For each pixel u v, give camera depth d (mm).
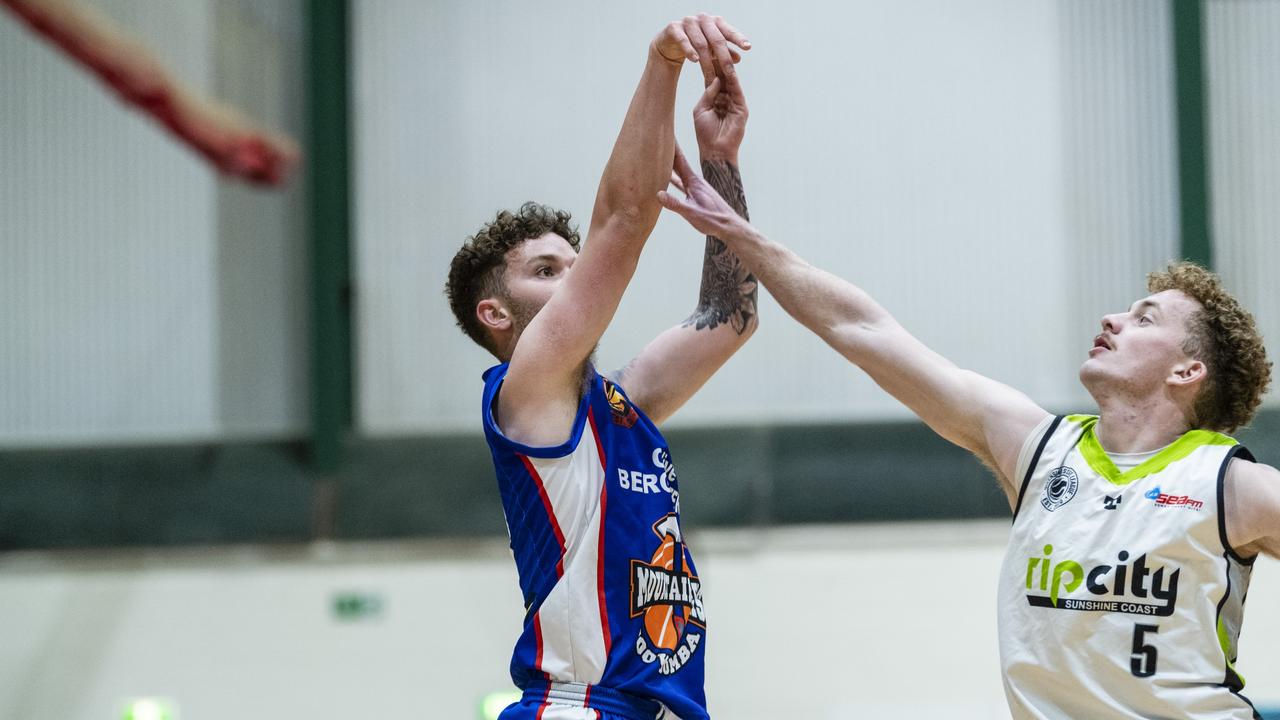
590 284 6262
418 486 22203
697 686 6457
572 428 6441
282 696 20562
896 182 22141
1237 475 6551
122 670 20781
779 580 20312
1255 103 21641
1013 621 6816
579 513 6352
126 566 21312
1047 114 22031
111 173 22375
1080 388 21688
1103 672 6484
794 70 22359
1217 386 7027
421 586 20875
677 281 21797
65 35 20406
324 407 22344
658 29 22656
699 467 21594
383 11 22812
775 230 22172
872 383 21672
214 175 22438
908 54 22281
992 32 22188
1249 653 19000
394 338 22547
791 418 21656
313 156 22547
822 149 22234
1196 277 7191
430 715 20391
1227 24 21797
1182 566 6473
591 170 22547
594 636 6234
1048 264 21906
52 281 22422
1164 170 21797
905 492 21266
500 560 21078
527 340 6277
